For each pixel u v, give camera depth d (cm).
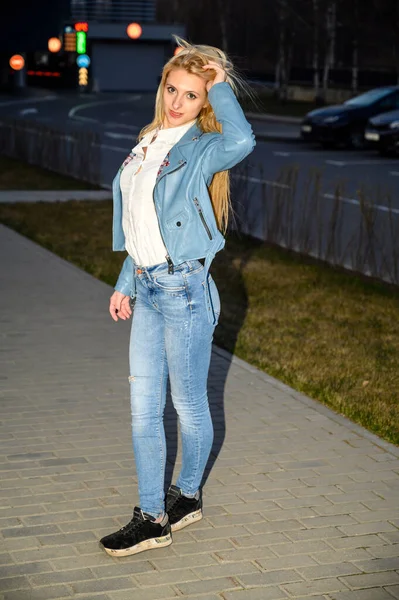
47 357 835
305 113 5025
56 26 2152
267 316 1028
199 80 466
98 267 1261
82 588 450
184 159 462
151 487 491
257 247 1443
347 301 1109
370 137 3038
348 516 535
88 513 528
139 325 493
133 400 497
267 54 7481
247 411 708
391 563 482
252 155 2936
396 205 1842
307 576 467
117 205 496
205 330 484
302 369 827
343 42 6359
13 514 523
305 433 664
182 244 466
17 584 451
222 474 589
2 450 615
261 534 511
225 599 444
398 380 803
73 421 675
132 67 7156
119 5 7112
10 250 1352
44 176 2391
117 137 3425
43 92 6366
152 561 480
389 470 603
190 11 7744
